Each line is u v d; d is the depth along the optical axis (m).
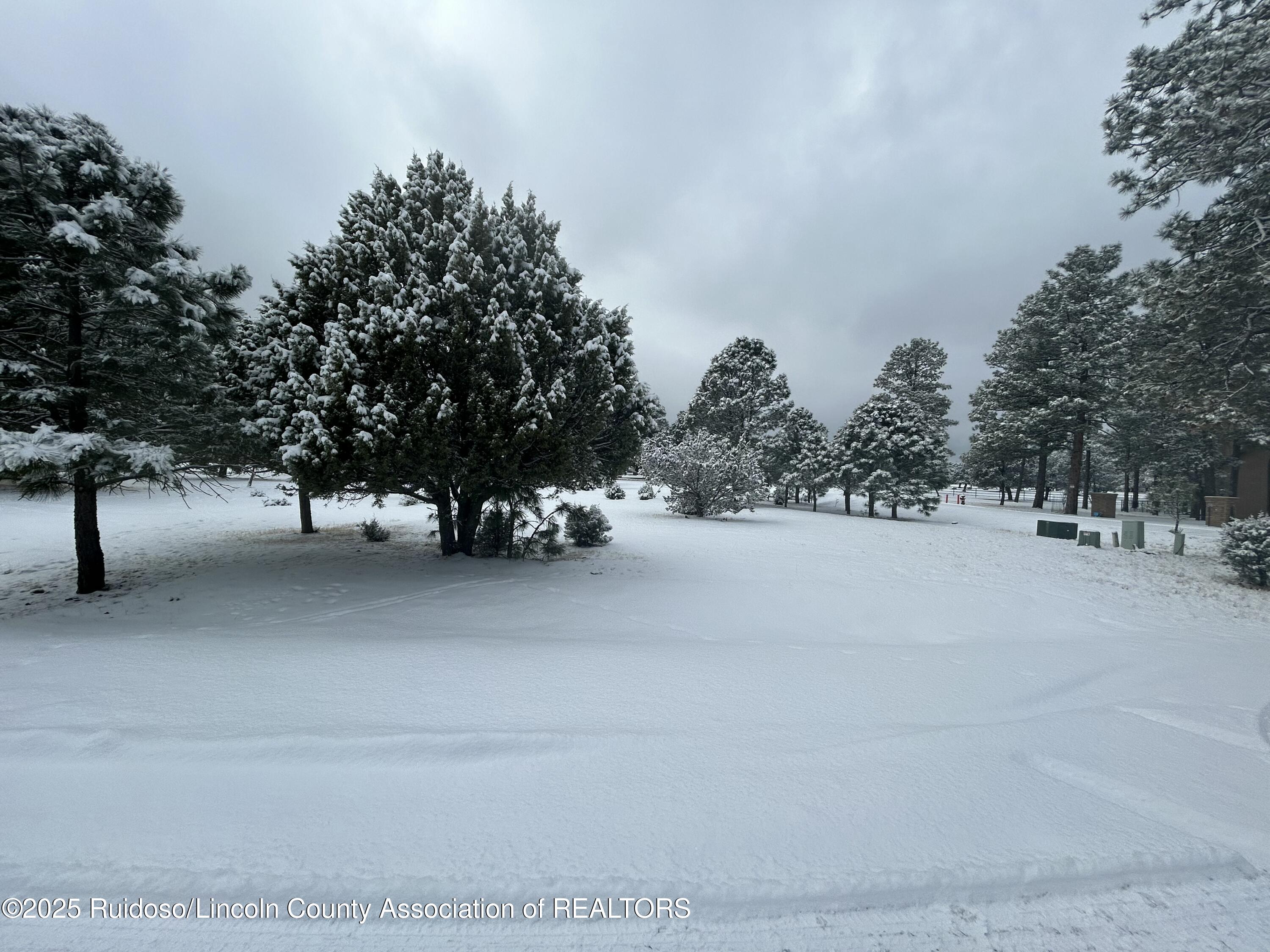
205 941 1.93
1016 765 3.21
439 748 3.18
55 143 7.53
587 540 14.23
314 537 15.09
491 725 3.56
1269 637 7.41
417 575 9.98
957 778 3.02
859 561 13.28
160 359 8.34
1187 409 18.11
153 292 7.75
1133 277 20.31
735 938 1.99
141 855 2.26
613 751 3.22
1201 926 2.07
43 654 5.17
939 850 2.40
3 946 1.89
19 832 2.38
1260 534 11.73
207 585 9.14
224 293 9.15
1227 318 16.33
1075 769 3.19
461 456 9.10
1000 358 39.12
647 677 4.67
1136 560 15.38
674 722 3.71
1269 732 3.84
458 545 12.12
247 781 2.81
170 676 4.46
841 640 6.74
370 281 8.63
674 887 2.16
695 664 5.11
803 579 10.56
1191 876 2.30
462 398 9.08
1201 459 32.34
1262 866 2.36
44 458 6.25
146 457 7.26
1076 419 33.31
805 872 2.25
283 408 8.54
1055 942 2.00
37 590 8.95
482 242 9.94
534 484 10.39
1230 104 13.39
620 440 11.54
